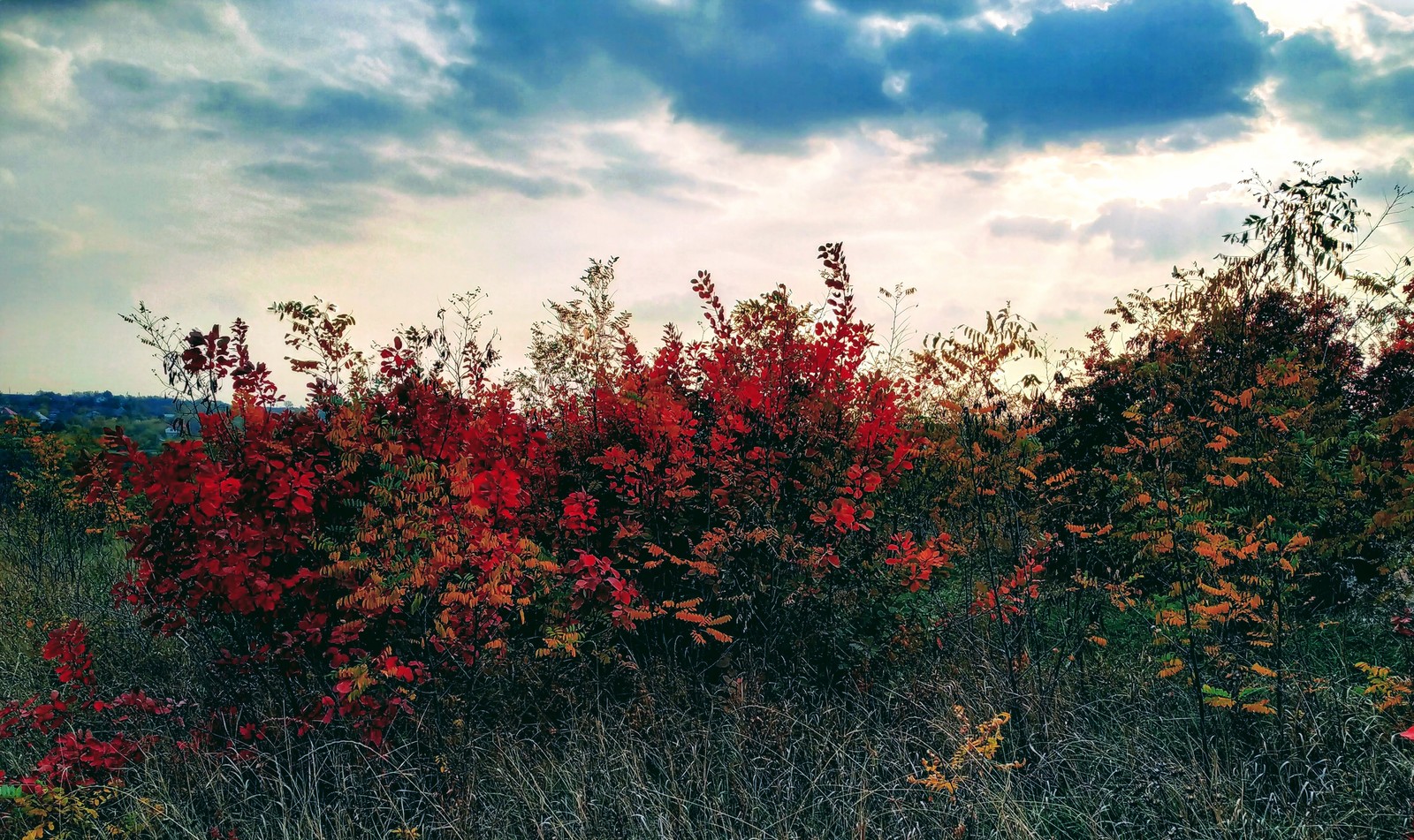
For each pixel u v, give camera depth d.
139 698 4.62
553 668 4.85
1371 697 4.55
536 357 6.35
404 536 4.23
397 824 4.08
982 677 5.07
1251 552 4.30
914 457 5.71
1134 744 4.36
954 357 5.20
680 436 5.34
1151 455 5.45
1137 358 6.55
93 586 7.48
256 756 4.40
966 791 4.03
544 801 4.01
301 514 4.46
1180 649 4.87
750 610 5.18
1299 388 5.65
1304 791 3.96
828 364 5.58
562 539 5.37
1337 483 5.31
